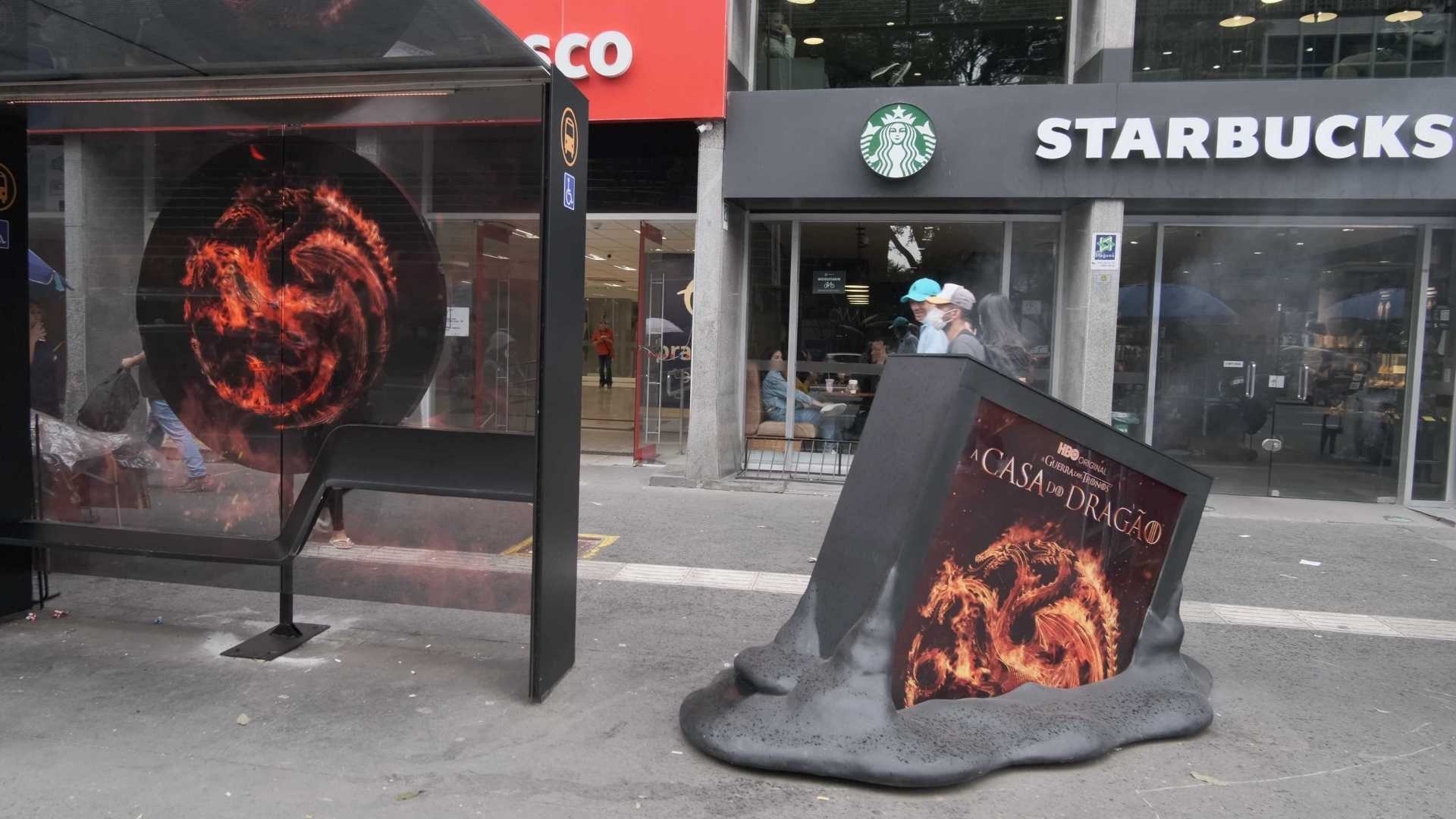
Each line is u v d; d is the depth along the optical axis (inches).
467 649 191.3
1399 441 392.2
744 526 319.0
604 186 441.7
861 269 423.8
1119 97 355.3
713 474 388.8
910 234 418.6
